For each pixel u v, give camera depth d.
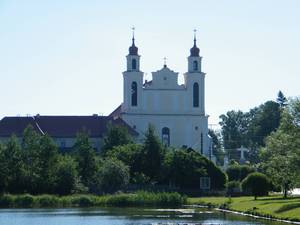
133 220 147.00
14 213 170.88
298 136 158.12
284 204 157.50
